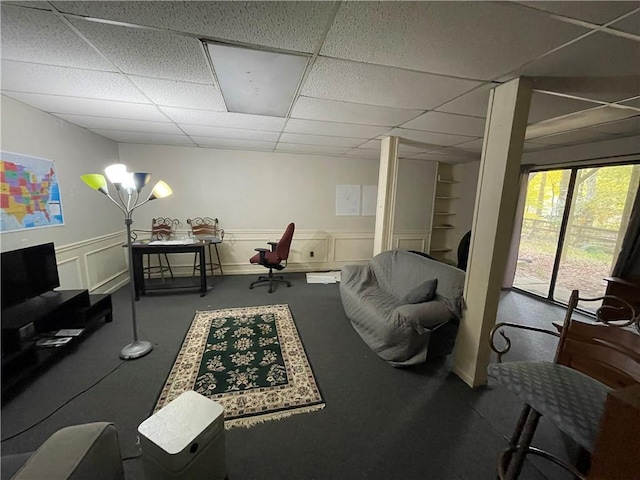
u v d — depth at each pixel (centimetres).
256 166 463
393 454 147
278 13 114
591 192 351
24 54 151
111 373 207
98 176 199
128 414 169
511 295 416
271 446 151
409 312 217
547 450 151
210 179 447
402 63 154
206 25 123
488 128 185
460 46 134
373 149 415
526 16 110
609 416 61
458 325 227
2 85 195
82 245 314
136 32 130
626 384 144
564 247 377
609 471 61
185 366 218
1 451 142
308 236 505
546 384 98
